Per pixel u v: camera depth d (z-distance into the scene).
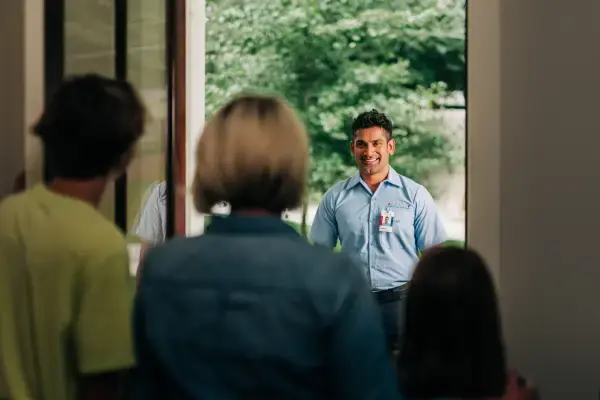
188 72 2.64
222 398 0.84
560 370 1.65
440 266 1.12
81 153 1.08
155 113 2.12
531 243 1.72
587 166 1.58
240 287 0.86
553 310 1.67
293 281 0.85
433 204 2.55
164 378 0.89
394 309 2.34
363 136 2.54
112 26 1.92
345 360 0.84
